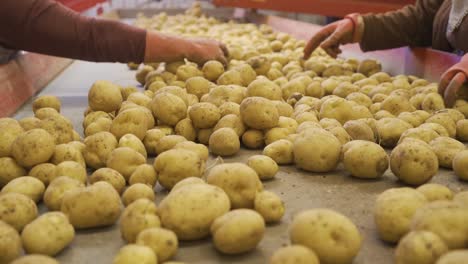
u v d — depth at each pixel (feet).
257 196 2.93
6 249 2.39
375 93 5.55
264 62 6.46
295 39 10.47
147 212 2.67
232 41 10.11
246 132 4.34
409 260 2.18
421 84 5.96
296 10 10.11
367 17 7.36
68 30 5.93
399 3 9.39
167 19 16.65
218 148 4.06
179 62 6.54
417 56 6.91
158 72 6.60
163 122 4.52
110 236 2.84
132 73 8.44
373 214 2.91
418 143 3.52
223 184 2.94
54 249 2.57
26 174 3.55
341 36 7.29
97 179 3.27
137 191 3.02
